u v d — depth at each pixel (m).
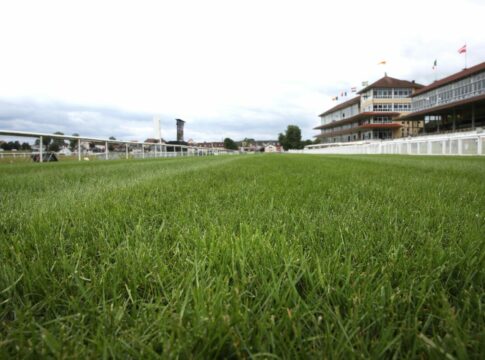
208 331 0.56
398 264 0.85
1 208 1.79
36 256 0.95
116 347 0.52
